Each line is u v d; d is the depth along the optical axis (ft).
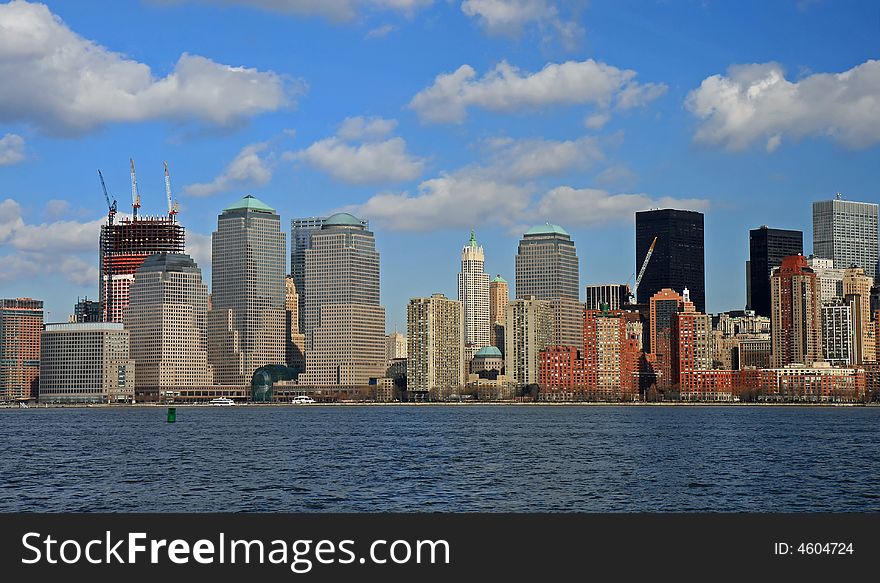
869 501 626.64
